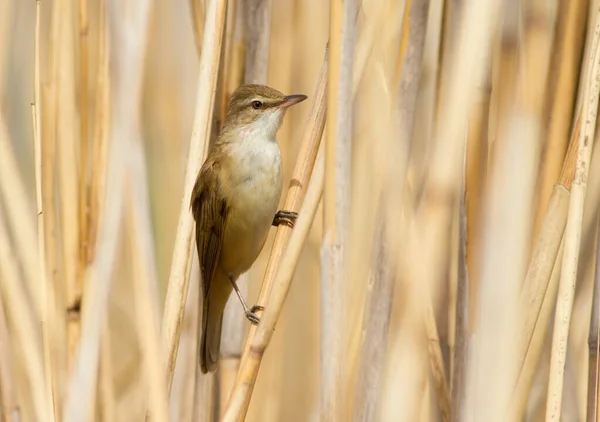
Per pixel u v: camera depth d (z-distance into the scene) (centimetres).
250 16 715
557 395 521
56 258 691
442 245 585
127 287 955
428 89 674
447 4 614
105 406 685
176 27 880
